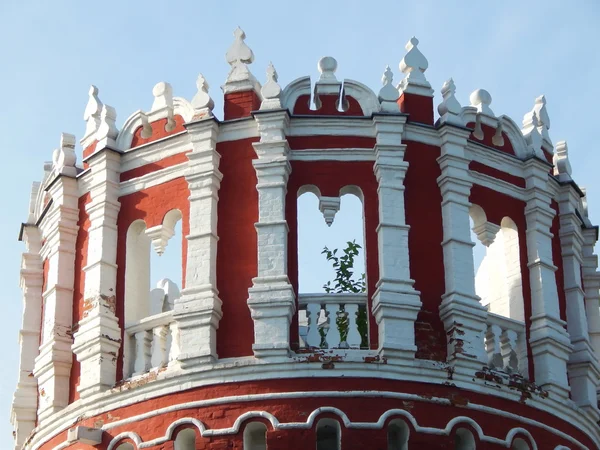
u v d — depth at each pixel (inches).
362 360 1202.0
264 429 1197.1
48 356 1315.2
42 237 1414.9
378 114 1288.1
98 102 1386.6
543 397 1262.3
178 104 1332.4
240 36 1336.1
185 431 1201.4
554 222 1370.6
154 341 1267.2
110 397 1243.8
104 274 1300.4
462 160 1302.9
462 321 1242.0
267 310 1221.1
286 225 1258.0
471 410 1214.3
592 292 1429.6
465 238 1277.1
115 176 1333.7
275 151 1278.3
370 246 1261.1
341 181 1282.0
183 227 1283.2
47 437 1291.8
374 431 1181.7
